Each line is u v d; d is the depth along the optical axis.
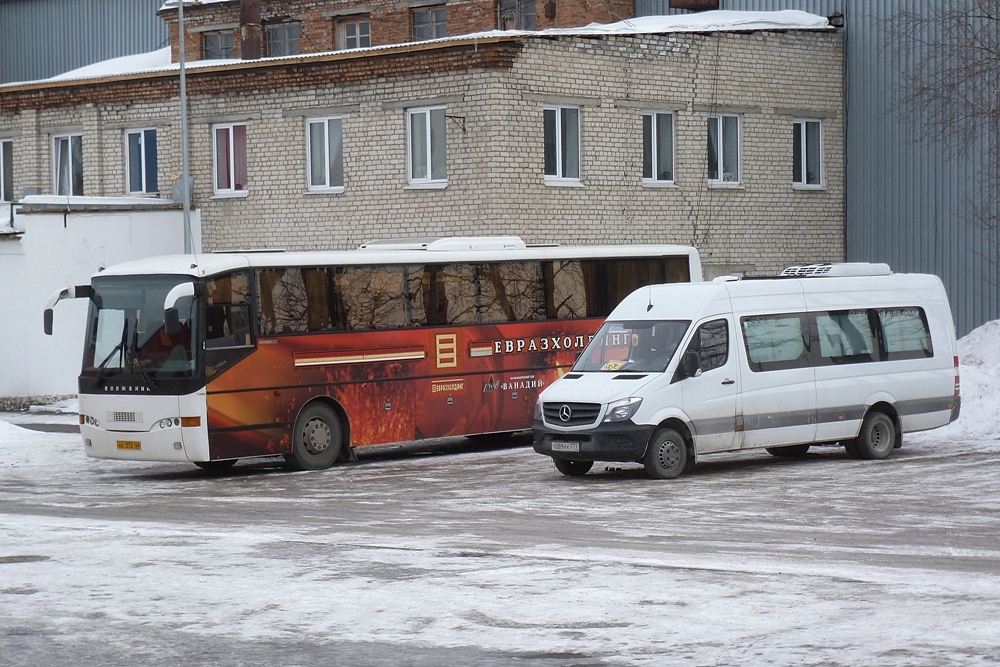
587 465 21.39
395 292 24.53
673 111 35.66
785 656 9.39
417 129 33.72
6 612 11.32
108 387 22.52
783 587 11.73
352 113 34.62
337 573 12.76
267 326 22.80
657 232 35.34
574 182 33.72
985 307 36.97
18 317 34.94
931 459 22.70
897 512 16.73
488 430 25.70
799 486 19.36
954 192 37.34
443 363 25.09
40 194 39.81
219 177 37.25
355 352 23.86
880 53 38.25
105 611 11.30
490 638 10.13
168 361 22.08
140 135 38.69
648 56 34.91
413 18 43.62
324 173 35.41
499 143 32.22
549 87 33.06
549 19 40.81
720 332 21.17
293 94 35.59
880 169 38.53
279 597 11.70
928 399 23.52
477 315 25.64
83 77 39.22
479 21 42.22
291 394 23.00
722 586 11.82
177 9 46.75
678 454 20.53
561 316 26.77
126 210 36.06
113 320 22.66
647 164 35.34
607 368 21.12
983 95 35.22
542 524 16.05
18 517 17.27
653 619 10.60
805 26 38.09
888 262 38.59
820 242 38.75
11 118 40.78
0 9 55.66
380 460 24.80
